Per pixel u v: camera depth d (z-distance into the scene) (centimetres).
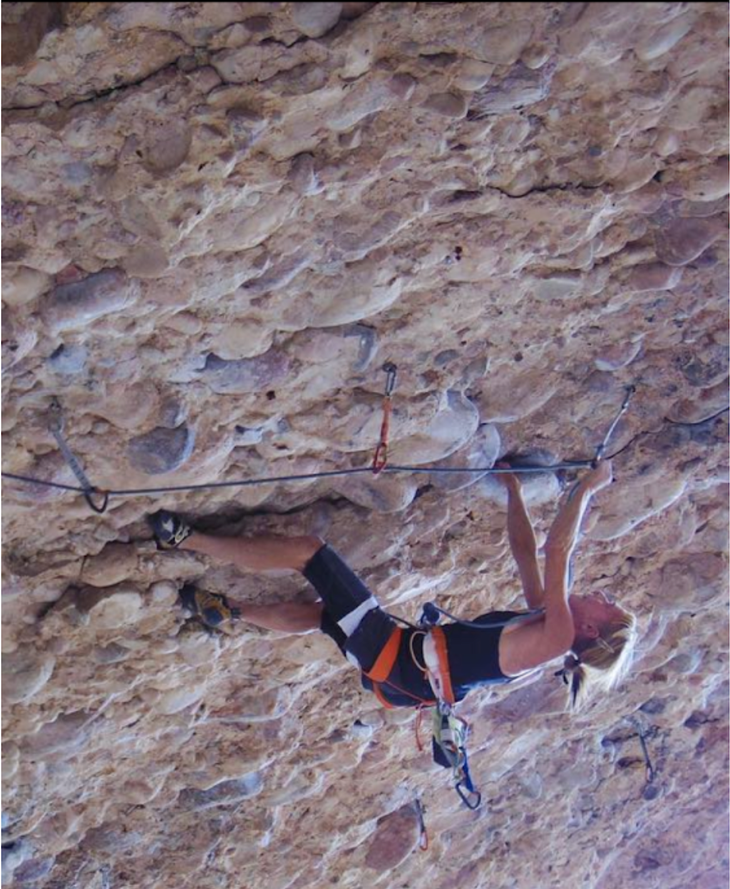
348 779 646
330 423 458
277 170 366
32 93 336
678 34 352
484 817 743
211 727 572
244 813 626
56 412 417
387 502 501
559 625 447
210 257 384
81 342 396
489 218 411
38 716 512
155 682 527
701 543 607
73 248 371
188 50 333
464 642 464
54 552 464
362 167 374
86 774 557
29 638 485
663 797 805
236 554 478
